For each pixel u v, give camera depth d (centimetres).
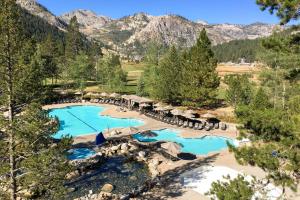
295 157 1245
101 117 6062
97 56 13375
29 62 1933
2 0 1786
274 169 1301
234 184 1371
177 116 5625
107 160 3744
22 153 1891
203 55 5975
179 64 6656
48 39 10525
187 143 4488
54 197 1892
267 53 5000
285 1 1454
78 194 2886
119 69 8419
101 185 3078
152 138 4691
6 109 1895
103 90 8419
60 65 9225
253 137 1409
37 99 1934
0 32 1788
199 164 3484
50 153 1872
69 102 7225
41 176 1852
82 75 7831
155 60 7956
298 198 2316
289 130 1292
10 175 1861
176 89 6450
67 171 1958
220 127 5100
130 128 4372
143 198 2703
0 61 1805
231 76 6425
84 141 4422
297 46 1572
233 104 5691
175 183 2980
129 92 8362
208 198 2658
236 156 1391
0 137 1891
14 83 1833
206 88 5947
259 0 1572
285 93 4616
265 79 5312
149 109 6266
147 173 3362
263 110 1438
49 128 1955
